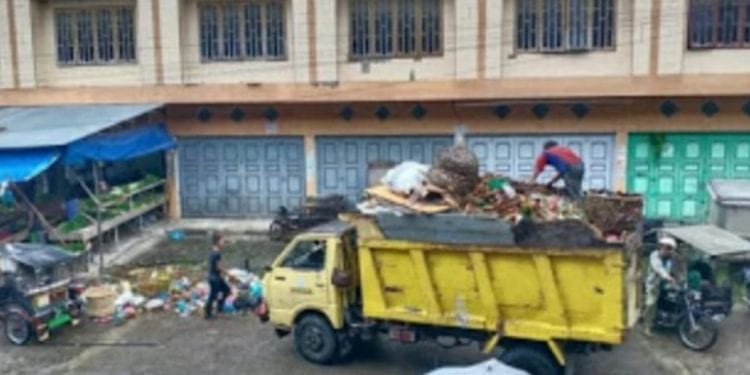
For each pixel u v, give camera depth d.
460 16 20.81
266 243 20.64
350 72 21.83
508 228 10.52
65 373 12.77
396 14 21.42
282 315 12.77
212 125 22.98
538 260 10.49
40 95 23.12
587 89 20.41
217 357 13.17
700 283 13.37
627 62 20.39
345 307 12.30
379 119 22.05
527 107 21.12
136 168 23.42
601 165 21.14
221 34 22.42
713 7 19.72
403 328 11.88
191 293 16.20
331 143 22.56
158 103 22.48
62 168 21.31
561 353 10.78
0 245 14.86
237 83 22.34
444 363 12.53
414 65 21.48
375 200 11.75
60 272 14.63
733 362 12.43
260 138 22.95
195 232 21.95
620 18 20.28
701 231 15.53
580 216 11.05
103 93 22.88
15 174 17.62
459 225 10.81
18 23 22.89
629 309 10.77
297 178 22.98
